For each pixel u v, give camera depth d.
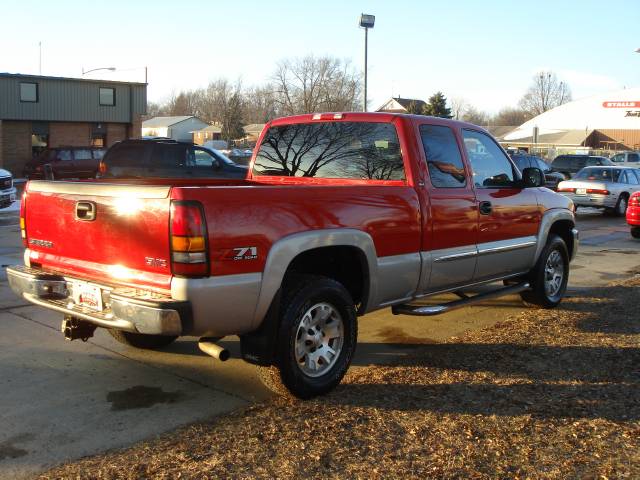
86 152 30.53
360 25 24.41
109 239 4.25
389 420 4.22
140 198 4.03
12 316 6.74
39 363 5.36
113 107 40.03
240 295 4.06
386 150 5.52
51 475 3.49
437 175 5.60
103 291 4.29
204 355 5.66
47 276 4.66
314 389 4.57
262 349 4.30
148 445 3.87
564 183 20.86
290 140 6.21
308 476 3.48
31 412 4.37
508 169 6.57
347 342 4.82
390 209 5.05
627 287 8.73
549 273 7.37
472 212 5.89
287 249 4.26
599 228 17.03
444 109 77.19
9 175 17.02
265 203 4.20
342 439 3.94
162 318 3.84
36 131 37.53
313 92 63.16
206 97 117.44
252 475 3.49
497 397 4.64
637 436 4.00
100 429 4.11
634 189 20.70
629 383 4.92
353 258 4.99
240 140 90.56
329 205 4.59
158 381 5.01
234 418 4.28
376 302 5.12
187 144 17.53
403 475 3.51
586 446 3.86
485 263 6.16
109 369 5.26
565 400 4.58
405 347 6.02
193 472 3.51
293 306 4.38
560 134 81.50
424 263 5.39
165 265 3.95
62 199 4.57
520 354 5.67
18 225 14.52
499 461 3.67
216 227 3.93
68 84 37.94
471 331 6.57
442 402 4.54
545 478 3.49
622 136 81.62
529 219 6.76
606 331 6.43
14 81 35.91
